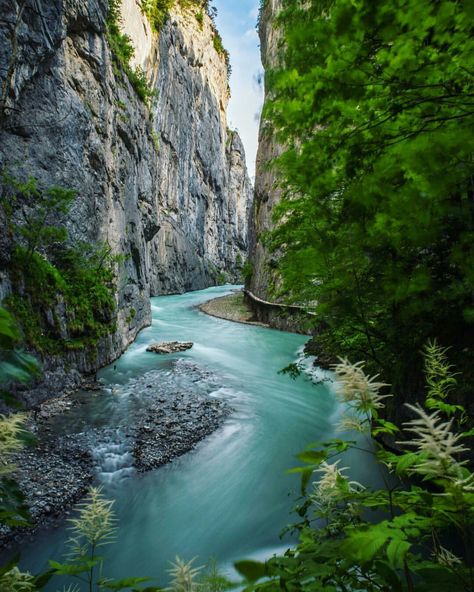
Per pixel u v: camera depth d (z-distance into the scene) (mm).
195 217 57406
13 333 961
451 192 1735
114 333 15211
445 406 1652
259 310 26312
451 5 1215
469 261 2088
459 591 913
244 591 1139
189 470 7188
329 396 11125
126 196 21922
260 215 30297
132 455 7566
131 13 33750
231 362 15461
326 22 1434
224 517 5898
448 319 4453
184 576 1148
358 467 6547
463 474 913
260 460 7578
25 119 13156
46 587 4535
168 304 37344
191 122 56594
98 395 10883
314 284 4898
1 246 9688
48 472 6734
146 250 28531
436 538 1227
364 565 1021
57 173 14250
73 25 16000
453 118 1527
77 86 16344
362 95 1568
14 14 11758
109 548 5227
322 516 1692
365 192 1824
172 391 11445
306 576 1033
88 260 14875
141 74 27594
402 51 1380
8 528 5383
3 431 1153
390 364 5527
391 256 3090
